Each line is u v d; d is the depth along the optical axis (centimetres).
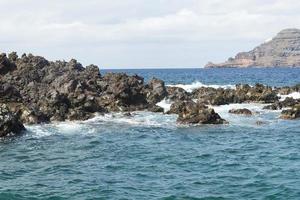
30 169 2745
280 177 2455
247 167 2747
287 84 10988
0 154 3191
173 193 2180
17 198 2117
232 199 2066
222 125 4556
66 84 5378
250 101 6431
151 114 5244
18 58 7000
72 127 4338
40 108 4822
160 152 3266
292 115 5003
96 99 5391
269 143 3616
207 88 7000
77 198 2111
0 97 4725
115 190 2244
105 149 3372
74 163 2908
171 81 12300
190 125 4541
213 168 2739
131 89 5706
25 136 3875
